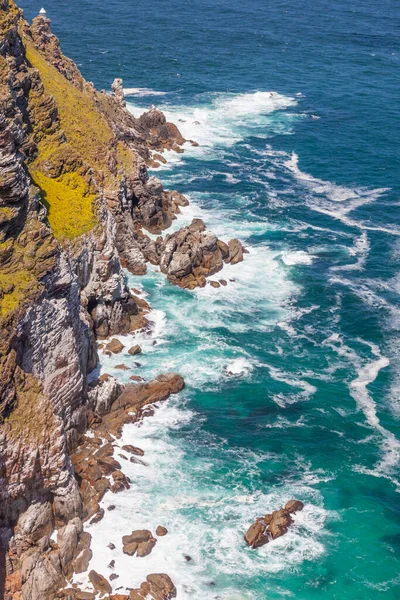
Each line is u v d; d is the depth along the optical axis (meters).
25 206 76.62
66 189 99.88
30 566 69.69
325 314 116.88
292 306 118.25
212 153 169.88
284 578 75.44
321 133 182.50
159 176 156.75
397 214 147.12
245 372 103.12
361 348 109.69
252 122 188.00
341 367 105.56
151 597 71.81
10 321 70.12
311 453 90.69
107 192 117.62
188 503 82.31
